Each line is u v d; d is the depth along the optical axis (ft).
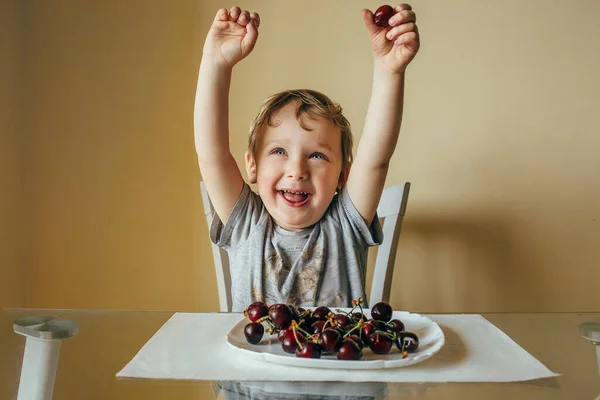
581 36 4.87
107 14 5.06
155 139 5.07
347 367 1.76
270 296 3.70
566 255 4.95
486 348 1.99
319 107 3.74
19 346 1.97
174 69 5.04
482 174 4.96
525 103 4.92
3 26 4.81
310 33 4.97
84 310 2.47
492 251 4.99
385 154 3.56
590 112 4.89
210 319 2.35
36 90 5.09
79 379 1.70
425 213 5.01
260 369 1.77
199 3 5.00
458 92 4.94
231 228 3.88
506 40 4.91
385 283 4.14
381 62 3.33
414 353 1.90
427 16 4.94
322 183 3.70
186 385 1.66
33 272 5.16
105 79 5.08
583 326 2.27
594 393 1.61
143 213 5.11
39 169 5.12
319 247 3.74
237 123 5.02
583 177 4.91
